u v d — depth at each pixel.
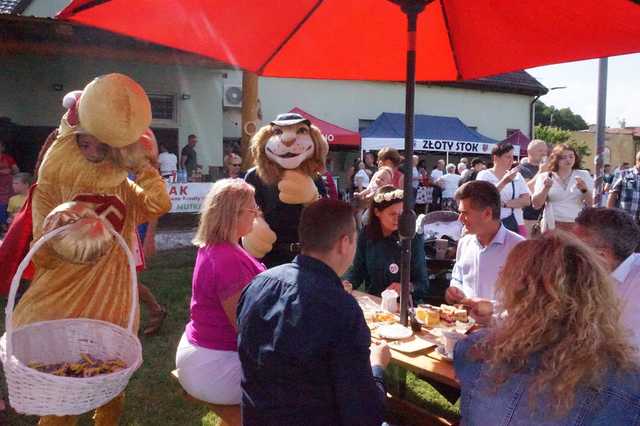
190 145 12.91
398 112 18.09
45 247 2.41
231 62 2.87
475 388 1.50
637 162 6.02
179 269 7.29
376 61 3.29
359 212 5.13
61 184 2.59
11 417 3.36
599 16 2.32
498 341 1.45
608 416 1.29
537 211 6.02
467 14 2.81
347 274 3.81
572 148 5.30
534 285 1.43
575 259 1.43
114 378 2.11
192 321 2.59
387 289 3.29
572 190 5.24
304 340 1.63
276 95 16.48
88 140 2.57
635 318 2.30
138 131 2.57
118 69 12.62
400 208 3.42
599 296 1.39
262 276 1.86
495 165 5.41
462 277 3.40
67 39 10.01
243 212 2.50
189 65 11.49
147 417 3.47
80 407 2.06
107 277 2.65
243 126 7.89
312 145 3.86
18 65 11.81
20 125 11.88
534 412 1.35
